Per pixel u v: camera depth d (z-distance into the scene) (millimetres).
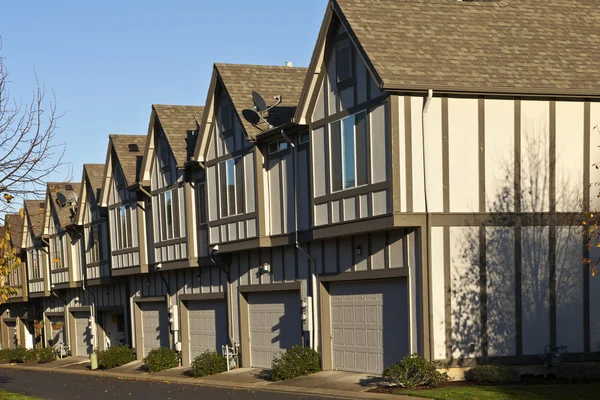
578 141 18578
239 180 23922
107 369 31984
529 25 19891
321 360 21109
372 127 17938
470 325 17656
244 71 24859
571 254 18484
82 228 38781
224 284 26078
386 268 18562
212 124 25406
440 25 19172
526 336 18062
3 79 15492
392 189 17188
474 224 17750
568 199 18484
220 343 26703
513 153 18078
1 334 53062
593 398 14867
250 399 17672
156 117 29203
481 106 17859
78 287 39750
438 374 16891
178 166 27078
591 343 18500
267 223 22969
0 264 15828
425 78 17234
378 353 19328
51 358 40281
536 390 15859
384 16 18906
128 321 34188
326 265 20828
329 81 19594
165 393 20562
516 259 18047
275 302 23688
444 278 17500
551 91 17812
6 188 15430
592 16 20797
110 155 33812
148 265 30734
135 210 31578
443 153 17562
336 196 19203
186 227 27266
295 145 21672
